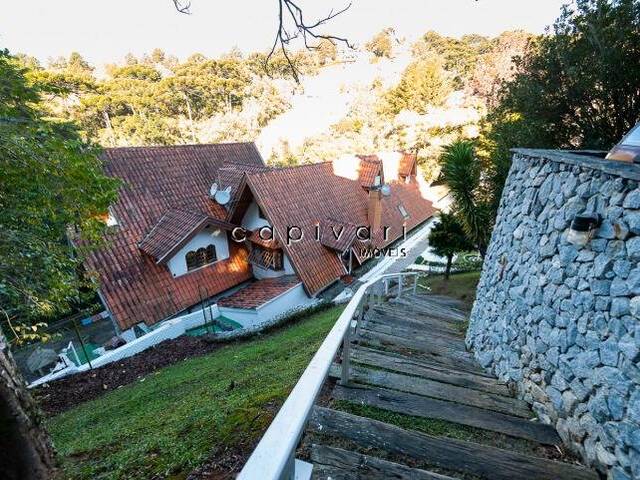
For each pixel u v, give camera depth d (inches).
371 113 1460.4
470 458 94.6
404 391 133.5
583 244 122.3
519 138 323.0
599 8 258.1
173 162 564.7
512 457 95.9
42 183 217.5
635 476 89.0
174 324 396.2
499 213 240.2
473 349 226.7
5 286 230.7
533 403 145.1
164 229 466.3
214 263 501.7
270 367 193.6
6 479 109.2
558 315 137.5
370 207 631.2
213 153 625.9
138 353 353.7
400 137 1211.2
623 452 93.3
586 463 107.9
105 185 252.5
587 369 114.3
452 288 461.4
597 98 280.5
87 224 267.9
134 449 121.0
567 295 133.2
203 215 463.8
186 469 94.1
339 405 116.8
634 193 102.3
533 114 313.0
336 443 95.7
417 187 885.2
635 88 262.5
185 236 442.3
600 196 120.7
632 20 249.8
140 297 420.8
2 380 108.0
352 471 83.0
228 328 429.4
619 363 100.3
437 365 174.7
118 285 414.0
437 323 276.4
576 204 135.9
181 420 138.3
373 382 136.0
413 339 219.1
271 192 499.5
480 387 159.3
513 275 192.4
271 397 124.6
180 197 534.6
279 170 538.0
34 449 113.5
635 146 125.4
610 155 134.5
